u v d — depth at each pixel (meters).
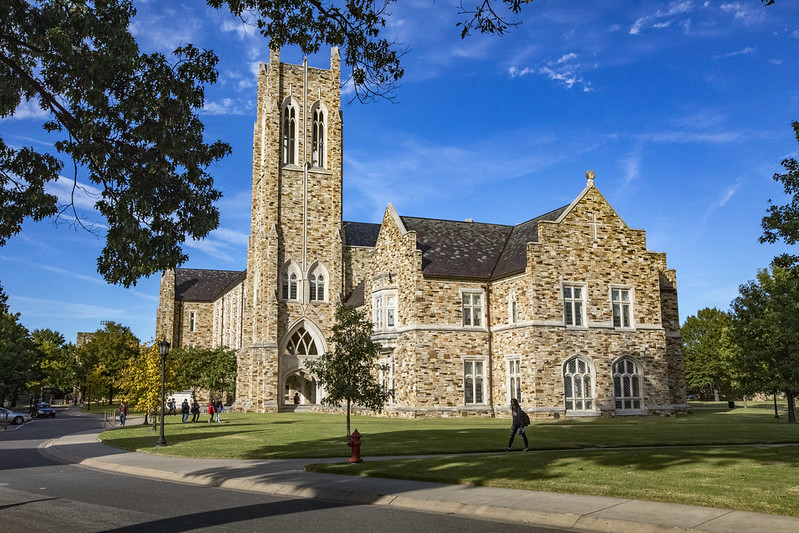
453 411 42.44
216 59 17.02
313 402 59.94
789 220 22.97
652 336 42.56
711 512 11.35
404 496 13.51
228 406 76.19
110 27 15.84
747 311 41.47
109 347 85.94
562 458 18.95
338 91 65.12
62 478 18.72
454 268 44.31
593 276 41.72
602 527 10.84
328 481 15.83
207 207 17.78
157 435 33.28
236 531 10.88
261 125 67.69
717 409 58.41
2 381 81.69
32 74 17.28
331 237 62.09
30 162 17.84
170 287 91.56
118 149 16.84
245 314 64.44
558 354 39.97
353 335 27.08
